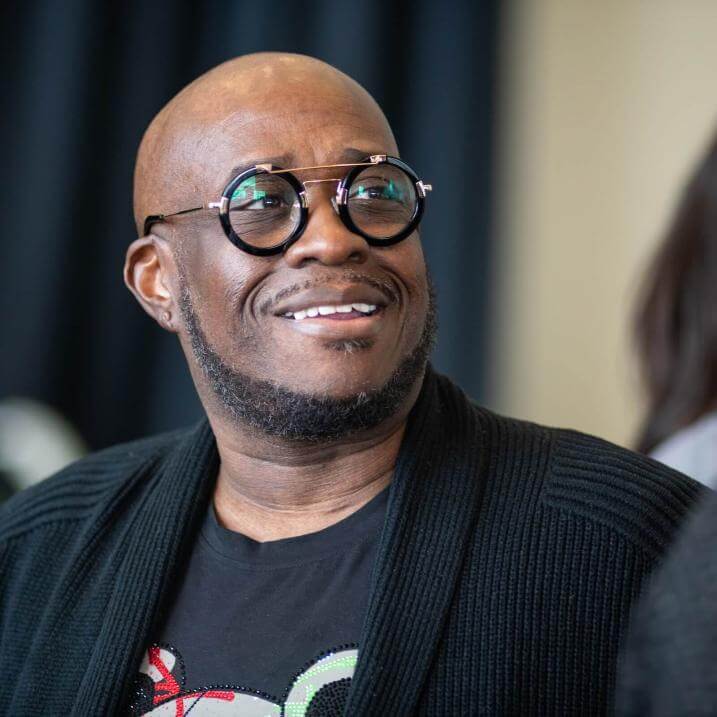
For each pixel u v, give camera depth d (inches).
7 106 276.4
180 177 126.4
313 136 120.6
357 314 118.3
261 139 120.6
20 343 273.4
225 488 132.2
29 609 135.1
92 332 278.4
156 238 132.6
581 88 306.5
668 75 302.5
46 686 126.5
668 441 168.4
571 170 305.3
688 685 77.0
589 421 303.7
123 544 131.3
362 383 117.2
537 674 112.3
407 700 110.6
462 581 116.9
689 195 169.0
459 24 291.4
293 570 121.6
